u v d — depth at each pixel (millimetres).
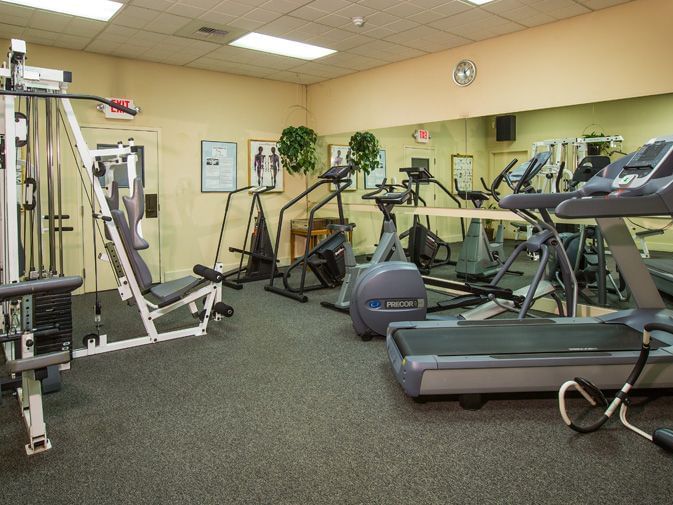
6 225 2672
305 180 7461
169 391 2846
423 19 4473
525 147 4848
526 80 4793
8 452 2203
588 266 4430
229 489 1914
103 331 4070
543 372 2473
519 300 3775
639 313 2938
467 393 2492
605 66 4227
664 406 2557
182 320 4410
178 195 6184
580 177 4074
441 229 5992
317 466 2062
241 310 4691
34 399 2166
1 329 3160
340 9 4250
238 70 6367
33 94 2650
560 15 4355
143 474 2023
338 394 2779
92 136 5484
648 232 3943
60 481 1981
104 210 3449
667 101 3896
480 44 5148
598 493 1854
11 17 4320
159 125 5961
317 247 5473
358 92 6590
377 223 6840
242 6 4160
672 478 1941
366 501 1828
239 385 2922
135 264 3615
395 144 6148
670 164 2461
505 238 5398
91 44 5117
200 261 6445
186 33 4820
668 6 3840
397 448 2197
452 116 5477
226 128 6566
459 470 2021
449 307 4234
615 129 4199
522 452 2150
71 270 5367
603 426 2365
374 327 3652
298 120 7352
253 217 6891
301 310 4691
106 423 2463
